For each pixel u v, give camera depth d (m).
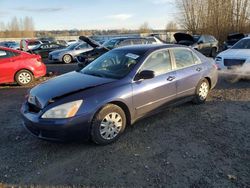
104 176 3.65
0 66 9.30
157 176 3.62
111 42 13.70
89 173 3.73
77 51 18.52
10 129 5.29
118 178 3.60
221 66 9.23
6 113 6.31
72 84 4.62
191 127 5.20
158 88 5.16
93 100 4.27
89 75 5.09
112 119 4.53
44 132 4.15
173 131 5.02
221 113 5.95
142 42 13.98
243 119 5.57
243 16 28.25
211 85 6.72
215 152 4.22
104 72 5.13
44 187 3.45
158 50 5.42
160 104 5.30
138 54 5.25
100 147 4.44
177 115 5.82
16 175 3.71
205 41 18.75
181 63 5.87
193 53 6.29
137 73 4.89
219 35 29.03
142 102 4.91
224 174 3.64
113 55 5.58
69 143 4.59
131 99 4.71
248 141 4.58
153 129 5.12
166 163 3.93
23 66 9.71
